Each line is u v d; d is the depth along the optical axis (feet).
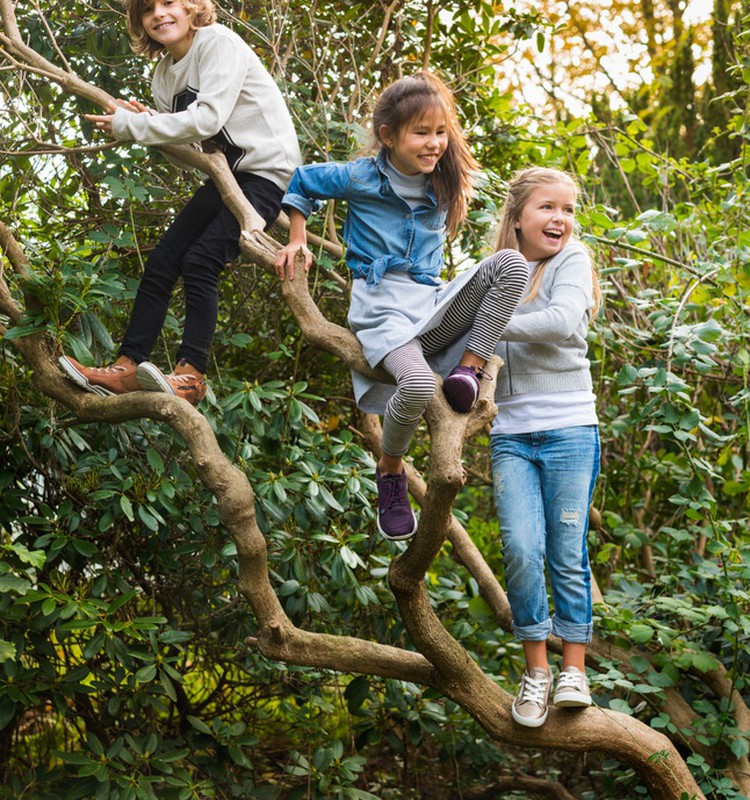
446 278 11.84
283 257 7.20
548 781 11.14
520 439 7.39
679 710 9.52
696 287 10.32
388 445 6.56
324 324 7.09
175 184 10.27
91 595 8.93
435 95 6.66
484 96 12.30
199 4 8.14
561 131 12.85
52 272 8.09
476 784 11.66
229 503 6.85
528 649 7.26
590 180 13.08
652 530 12.98
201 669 11.24
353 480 9.21
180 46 8.15
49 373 7.84
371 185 6.88
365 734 10.58
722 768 9.17
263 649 7.14
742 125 11.55
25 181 9.89
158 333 8.07
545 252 7.45
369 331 6.67
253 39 10.49
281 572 9.68
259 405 8.84
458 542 10.43
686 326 9.47
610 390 12.25
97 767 8.20
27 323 7.66
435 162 6.77
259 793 9.41
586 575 7.32
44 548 9.25
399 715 10.76
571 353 7.44
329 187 7.00
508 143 12.34
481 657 11.45
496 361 7.00
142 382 7.42
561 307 6.98
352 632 11.02
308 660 7.18
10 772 9.90
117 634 9.20
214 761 9.43
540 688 7.16
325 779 9.45
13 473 9.08
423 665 7.43
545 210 7.39
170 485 8.70
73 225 10.32
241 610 9.84
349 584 9.56
